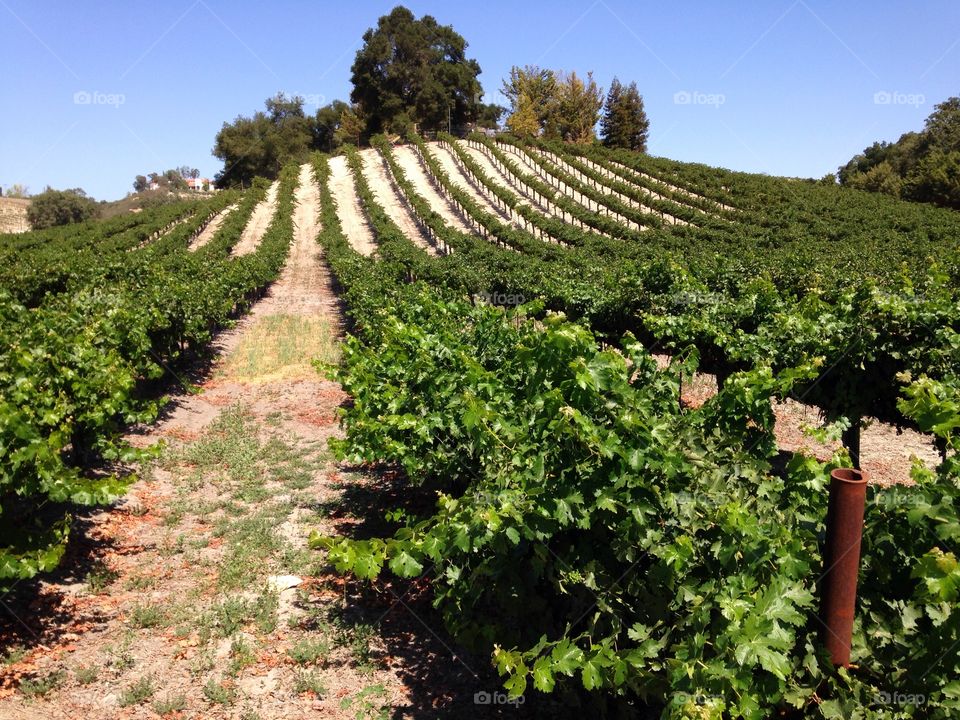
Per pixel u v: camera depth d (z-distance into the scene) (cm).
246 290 2289
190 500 739
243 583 554
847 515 240
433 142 7662
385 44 8488
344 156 7456
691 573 293
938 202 5462
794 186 5684
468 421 382
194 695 418
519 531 331
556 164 6203
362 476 835
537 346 376
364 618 517
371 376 673
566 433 328
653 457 312
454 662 461
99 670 436
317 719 402
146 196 9350
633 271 1187
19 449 456
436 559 312
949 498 263
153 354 1255
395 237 4022
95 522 655
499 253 3100
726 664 237
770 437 382
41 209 6525
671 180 5591
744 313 913
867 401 718
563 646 280
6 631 469
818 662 251
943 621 236
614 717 352
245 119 9038
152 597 532
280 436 1016
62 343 742
